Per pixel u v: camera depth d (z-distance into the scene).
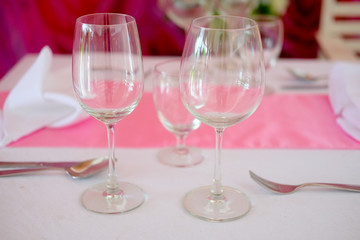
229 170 0.78
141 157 0.83
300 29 2.37
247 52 0.61
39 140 0.89
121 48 0.64
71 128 0.94
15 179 0.75
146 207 0.67
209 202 0.68
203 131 0.94
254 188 0.73
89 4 2.24
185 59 0.63
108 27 0.63
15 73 1.25
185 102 0.65
